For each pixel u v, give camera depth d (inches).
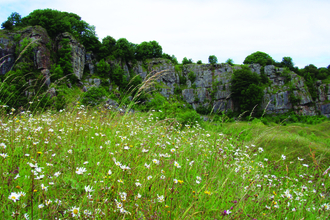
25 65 1971.0
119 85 3122.5
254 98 2955.2
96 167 104.2
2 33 2294.5
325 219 105.3
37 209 72.5
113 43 3745.1
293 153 292.8
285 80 3722.9
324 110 3614.7
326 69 4384.8
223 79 3868.1
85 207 73.9
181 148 166.7
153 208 82.1
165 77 3821.4
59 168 100.1
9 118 176.2
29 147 116.2
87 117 217.6
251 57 4539.9
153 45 4379.9
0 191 73.9
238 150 189.3
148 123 231.3
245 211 98.6
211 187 107.1
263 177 143.0
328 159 264.5
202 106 3617.1
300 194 128.8
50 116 211.3
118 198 82.0
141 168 102.3
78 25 3319.4
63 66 2573.8
